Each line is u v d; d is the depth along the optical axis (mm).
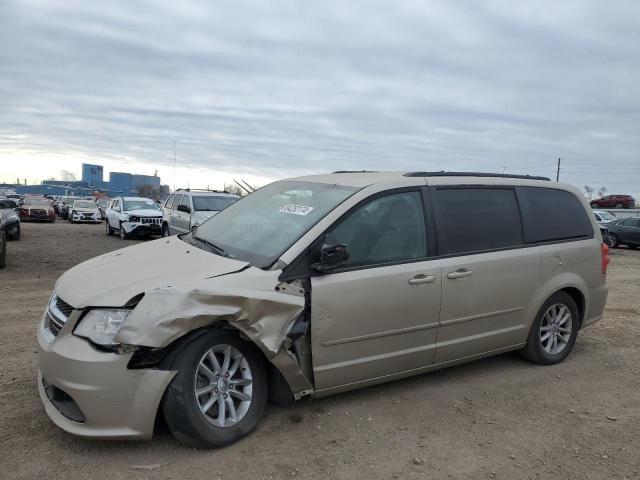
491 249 4684
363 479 3201
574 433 3906
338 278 3787
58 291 3637
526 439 3789
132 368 3156
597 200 59125
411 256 4199
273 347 3453
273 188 4980
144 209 20453
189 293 3223
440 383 4727
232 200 15711
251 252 3904
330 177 4758
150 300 3178
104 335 3178
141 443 3438
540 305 5047
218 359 3484
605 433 3924
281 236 3953
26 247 15586
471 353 4633
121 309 3211
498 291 4676
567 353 5438
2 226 10711
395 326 4062
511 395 4535
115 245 17156
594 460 3537
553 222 5285
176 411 3223
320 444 3562
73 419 3225
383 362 4055
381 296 3951
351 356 3895
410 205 4320
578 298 5523
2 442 3389
